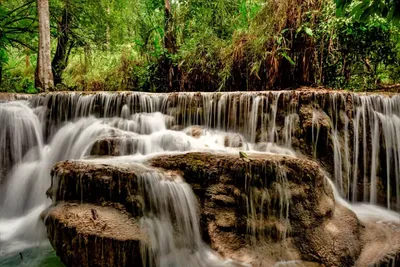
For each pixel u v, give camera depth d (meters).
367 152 5.44
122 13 12.23
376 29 6.80
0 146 5.99
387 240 3.88
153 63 10.12
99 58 12.22
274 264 3.52
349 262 3.52
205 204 4.02
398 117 5.51
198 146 5.48
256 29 8.12
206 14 10.27
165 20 10.49
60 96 6.75
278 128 5.68
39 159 6.23
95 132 5.96
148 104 6.65
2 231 4.67
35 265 3.63
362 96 5.51
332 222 3.98
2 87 10.77
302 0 7.42
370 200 5.34
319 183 4.17
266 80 7.95
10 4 11.49
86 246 3.19
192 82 9.46
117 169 3.74
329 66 7.67
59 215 3.44
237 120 6.08
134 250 3.26
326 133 5.24
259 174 3.96
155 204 3.77
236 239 3.78
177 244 3.73
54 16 11.92
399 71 8.18
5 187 5.79
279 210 3.91
